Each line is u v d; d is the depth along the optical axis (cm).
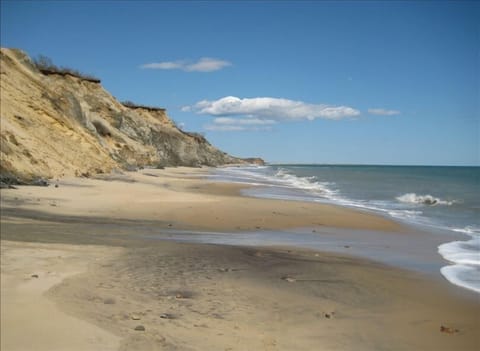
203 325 661
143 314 686
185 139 10681
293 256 1200
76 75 7419
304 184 4812
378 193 3591
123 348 558
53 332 586
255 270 1017
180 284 866
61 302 697
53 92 4259
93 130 5156
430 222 1950
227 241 1389
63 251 1059
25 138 3145
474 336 668
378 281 970
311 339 636
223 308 744
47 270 876
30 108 3691
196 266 1020
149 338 595
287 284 915
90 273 886
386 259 1203
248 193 3331
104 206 1984
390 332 677
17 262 920
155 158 7625
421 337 661
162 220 1738
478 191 3766
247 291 848
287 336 641
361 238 1535
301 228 1716
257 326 673
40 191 2273
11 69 3897
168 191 2952
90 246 1148
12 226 1352
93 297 741
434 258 1222
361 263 1147
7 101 3456
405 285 942
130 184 3259
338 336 652
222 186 3984
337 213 2145
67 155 3572
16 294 718
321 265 1101
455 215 2202
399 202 2866
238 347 591
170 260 1062
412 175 7844
